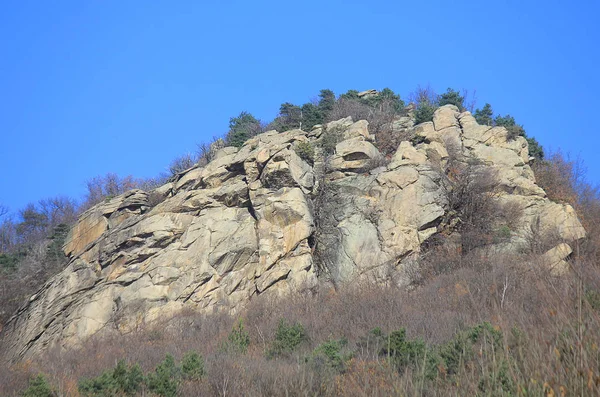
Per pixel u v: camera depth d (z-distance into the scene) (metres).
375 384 12.55
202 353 23.31
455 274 28.27
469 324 16.94
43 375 19.05
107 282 34.06
